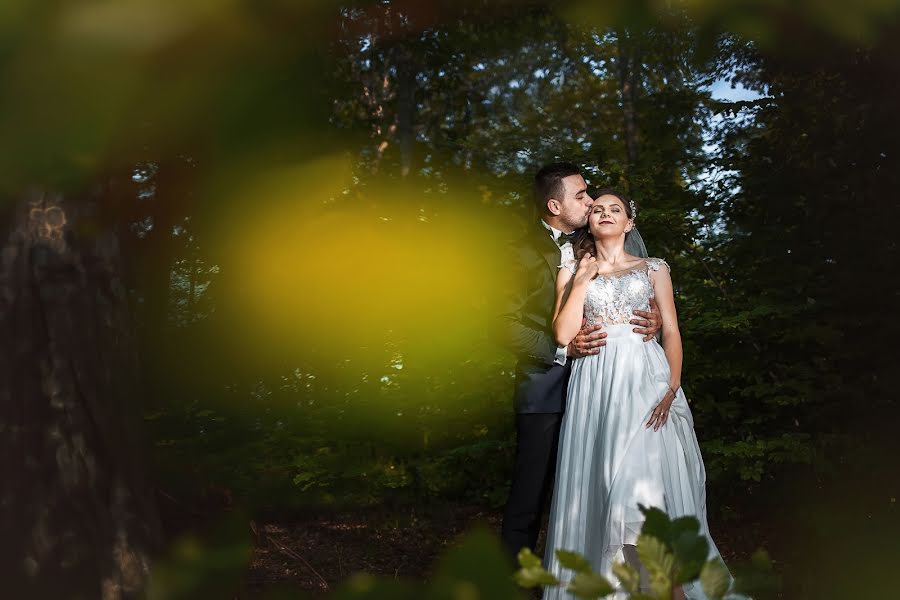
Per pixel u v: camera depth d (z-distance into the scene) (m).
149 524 1.76
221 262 0.44
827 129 5.02
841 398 5.03
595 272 3.14
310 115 0.39
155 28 0.32
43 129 0.33
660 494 2.85
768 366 5.46
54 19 0.31
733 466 5.14
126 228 0.42
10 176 0.34
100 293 1.62
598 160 6.27
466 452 5.58
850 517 3.92
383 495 5.42
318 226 0.44
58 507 1.63
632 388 2.98
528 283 3.26
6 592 1.54
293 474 4.50
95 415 1.69
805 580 3.13
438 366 4.91
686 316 5.71
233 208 0.41
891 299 4.95
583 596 0.53
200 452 3.28
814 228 5.28
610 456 2.91
